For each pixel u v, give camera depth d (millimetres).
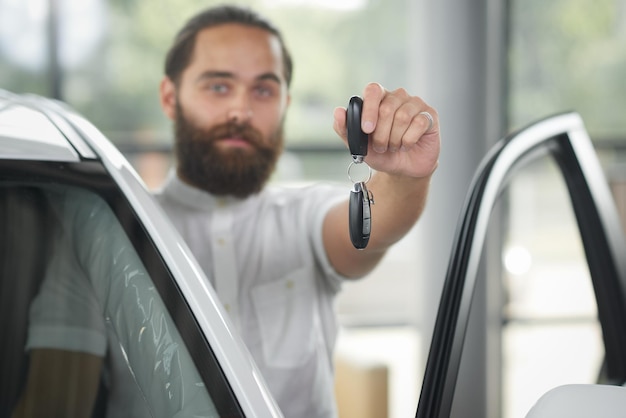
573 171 1682
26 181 1017
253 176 1772
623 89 4031
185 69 1790
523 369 3922
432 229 3660
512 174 1552
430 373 1299
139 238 1030
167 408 992
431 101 3641
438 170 3629
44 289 1033
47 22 4473
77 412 1027
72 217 1036
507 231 3924
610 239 1675
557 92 3982
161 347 1003
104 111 4594
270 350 1728
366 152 1189
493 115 3746
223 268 1747
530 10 3943
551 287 3963
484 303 3719
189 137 1779
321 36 4934
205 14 1812
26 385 1024
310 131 4934
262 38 1798
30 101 1175
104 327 1027
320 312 1818
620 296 1680
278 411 983
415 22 3783
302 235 1783
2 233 1021
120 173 1063
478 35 3615
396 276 5059
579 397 1021
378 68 4988
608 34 4016
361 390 3260
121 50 4594
